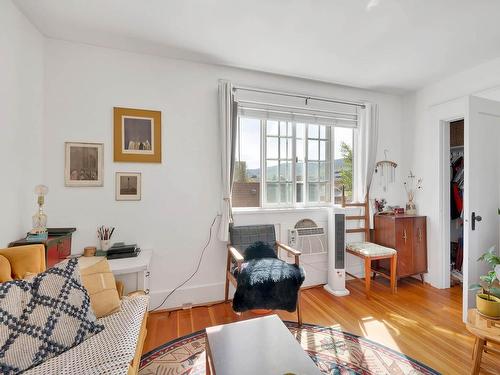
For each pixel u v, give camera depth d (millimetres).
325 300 2551
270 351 1157
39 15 1808
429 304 2457
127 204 2297
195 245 2488
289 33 2016
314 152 3027
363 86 3059
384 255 2656
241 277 1949
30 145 1902
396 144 3314
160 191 2385
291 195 2932
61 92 2127
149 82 2348
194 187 2484
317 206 3033
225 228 2443
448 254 2889
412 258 2947
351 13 1777
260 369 1037
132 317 1446
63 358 1100
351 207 3143
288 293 1920
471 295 2062
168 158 2406
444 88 2850
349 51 2279
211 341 1232
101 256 2053
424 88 3070
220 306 2436
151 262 2355
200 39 2104
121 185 2277
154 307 2344
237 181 2729
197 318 2211
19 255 1385
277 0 1655
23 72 1804
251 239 2469
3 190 1602
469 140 2072
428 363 1624
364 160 3074
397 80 2883
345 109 3051
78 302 1282
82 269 1532
